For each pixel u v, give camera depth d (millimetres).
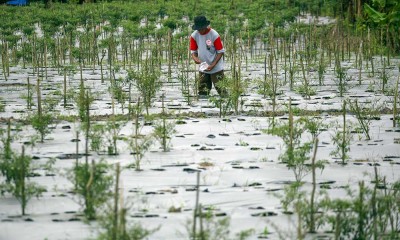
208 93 15508
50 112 13312
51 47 25953
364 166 9141
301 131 9969
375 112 12977
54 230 6441
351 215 6621
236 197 7664
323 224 6594
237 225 6680
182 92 15555
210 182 8281
